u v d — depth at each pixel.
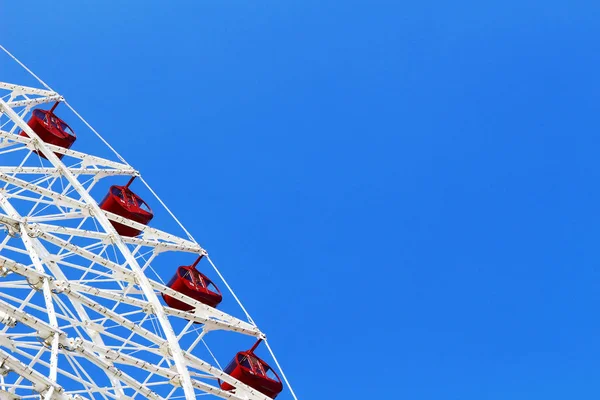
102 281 34.91
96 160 48.22
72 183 41.38
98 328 31.70
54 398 24.25
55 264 36.50
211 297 44.25
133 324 32.81
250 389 36.12
